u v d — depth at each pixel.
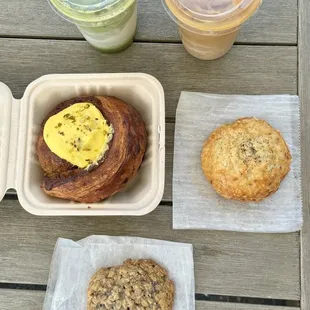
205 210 0.84
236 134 0.80
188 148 0.86
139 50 0.88
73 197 0.77
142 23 0.89
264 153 0.78
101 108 0.78
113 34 0.80
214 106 0.87
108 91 0.83
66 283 0.82
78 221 0.85
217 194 0.84
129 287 0.79
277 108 0.86
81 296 0.82
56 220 0.85
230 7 0.69
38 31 0.89
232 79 0.87
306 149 0.85
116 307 0.78
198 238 0.84
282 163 0.79
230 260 0.83
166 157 0.86
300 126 0.86
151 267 0.81
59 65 0.88
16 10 0.89
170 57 0.88
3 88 0.81
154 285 0.80
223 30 0.71
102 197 0.78
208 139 0.84
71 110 0.77
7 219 0.85
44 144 0.78
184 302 0.81
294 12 0.88
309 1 0.88
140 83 0.80
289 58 0.87
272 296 0.82
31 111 0.80
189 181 0.85
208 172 0.82
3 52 0.88
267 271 0.82
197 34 0.75
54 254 0.83
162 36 0.88
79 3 0.69
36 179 0.80
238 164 0.78
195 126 0.86
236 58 0.88
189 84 0.88
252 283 0.82
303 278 0.82
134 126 0.79
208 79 0.88
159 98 0.79
